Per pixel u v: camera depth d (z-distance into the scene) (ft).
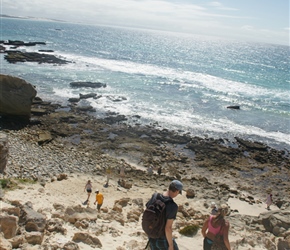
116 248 35.27
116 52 404.16
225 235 25.02
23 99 128.36
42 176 87.30
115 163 104.22
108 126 134.00
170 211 18.99
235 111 169.48
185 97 189.98
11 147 102.47
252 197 91.25
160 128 137.69
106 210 61.82
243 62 402.72
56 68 247.29
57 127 127.34
